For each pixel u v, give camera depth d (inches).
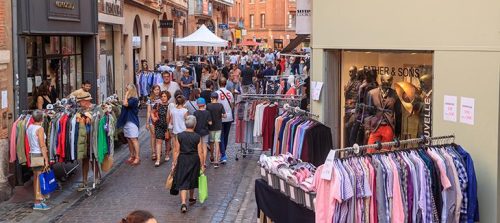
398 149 284.7
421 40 345.1
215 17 2304.4
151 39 1284.4
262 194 323.3
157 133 576.4
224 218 410.9
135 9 1098.1
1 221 405.7
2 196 454.9
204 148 540.7
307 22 462.3
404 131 383.2
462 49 317.7
